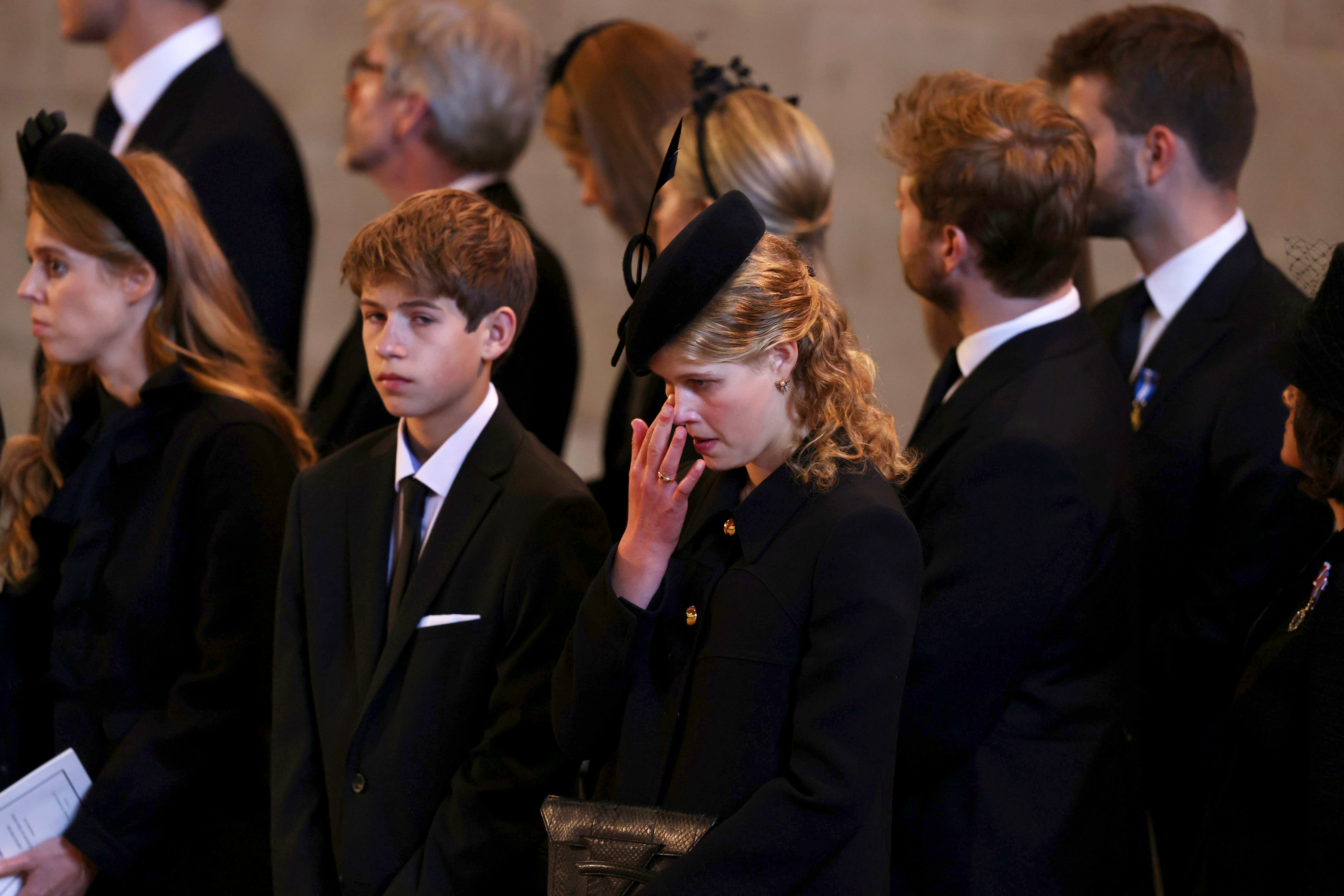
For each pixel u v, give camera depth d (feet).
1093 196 33.42
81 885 27.30
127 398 30.48
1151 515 31.81
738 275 20.17
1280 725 21.89
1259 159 67.77
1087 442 25.96
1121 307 36.70
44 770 26.99
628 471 38.52
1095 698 26.50
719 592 21.58
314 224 78.23
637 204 42.14
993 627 24.67
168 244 30.09
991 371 27.20
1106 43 33.81
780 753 20.62
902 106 30.45
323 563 26.30
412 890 23.84
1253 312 32.17
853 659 20.02
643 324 20.03
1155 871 35.99
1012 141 26.76
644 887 20.11
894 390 75.51
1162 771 32.09
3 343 73.61
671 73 42.09
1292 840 21.81
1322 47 67.31
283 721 26.05
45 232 29.22
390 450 26.84
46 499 31.65
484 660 24.81
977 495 25.29
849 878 20.36
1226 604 30.35
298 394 55.11
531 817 24.29
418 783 24.66
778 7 74.79
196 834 28.50
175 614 28.86
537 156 77.00
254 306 44.27
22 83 75.51
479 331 25.31
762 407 20.68
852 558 20.43
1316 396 22.29
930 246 28.09
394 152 43.65
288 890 24.95
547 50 56.03
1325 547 23.04
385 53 42.63
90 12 45.85
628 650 21.45
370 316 25.29
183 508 28.84
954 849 25.38
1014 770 25.84
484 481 25.70
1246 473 30.12
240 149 44.52
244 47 77.36
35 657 30.58
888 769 20.71
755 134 33.30
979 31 73.87
